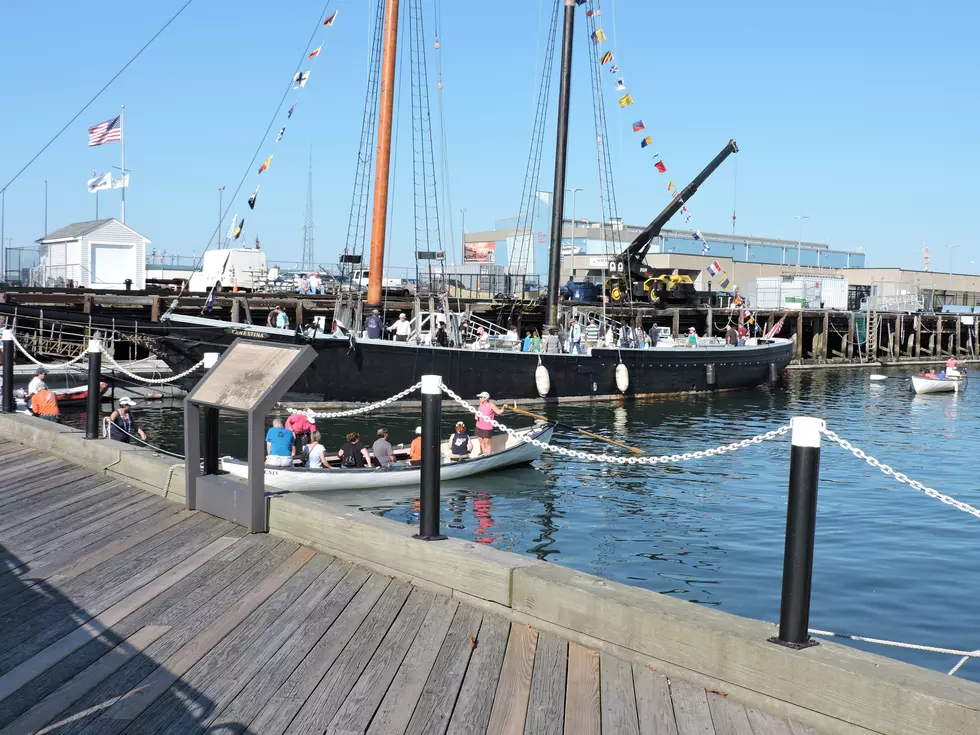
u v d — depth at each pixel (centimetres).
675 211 4656
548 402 3481
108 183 5100
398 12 2970
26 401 2367
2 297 3444
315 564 750
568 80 3684
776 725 478
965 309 9138
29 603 672
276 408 2884
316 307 3934
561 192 3734
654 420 3194
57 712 499
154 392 3106
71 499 995
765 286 7094
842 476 2130
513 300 4525
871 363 6900
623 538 1521
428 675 541
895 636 1064
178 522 882
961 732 424
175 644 591
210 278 4919
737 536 1539
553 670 546
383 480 1731
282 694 519
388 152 3044
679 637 534
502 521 1628
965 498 1908
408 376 3069
